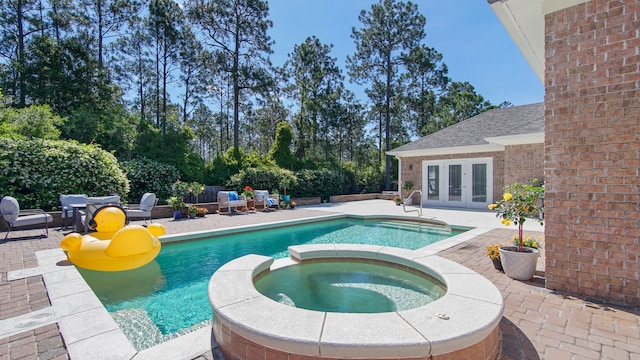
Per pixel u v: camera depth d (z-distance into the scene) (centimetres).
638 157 343
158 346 279
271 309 273
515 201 472
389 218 1188
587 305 355
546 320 322
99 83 1853
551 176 399
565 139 387
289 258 530
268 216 1191
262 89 2231
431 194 1558
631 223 349
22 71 1691
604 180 363
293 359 224
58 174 1002
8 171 917
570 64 381
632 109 345
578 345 276
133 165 1363
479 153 1388
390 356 216
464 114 3228
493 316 259
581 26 374
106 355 260
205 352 271
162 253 718
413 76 2731
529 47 504
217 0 2073
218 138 4031
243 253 739
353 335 226
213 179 1775
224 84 2452
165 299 472
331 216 1196
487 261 540
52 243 695
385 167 2617
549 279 404
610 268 362
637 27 341
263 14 2195
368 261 517
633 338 285
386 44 2530
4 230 844
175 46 2212
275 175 1709
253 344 240
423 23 2466
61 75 1714
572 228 386
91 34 2061
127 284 529
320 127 2770
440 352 222
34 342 278
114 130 1616
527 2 393
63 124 1443
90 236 557
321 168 2125
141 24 2162
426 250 617
